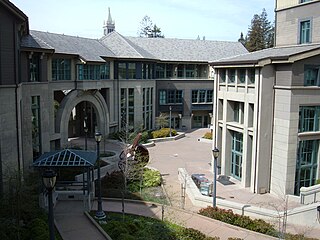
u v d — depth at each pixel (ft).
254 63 84.17
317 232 68.95
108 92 158.10
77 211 68.69
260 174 87.86
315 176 88.84
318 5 92.43
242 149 96.99
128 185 88.99
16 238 53.16
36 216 62.28
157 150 143.43
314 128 86.84
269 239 61.41
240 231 64.54
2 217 54.70
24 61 93.66
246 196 86.28
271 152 88.02
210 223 67.87
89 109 159.84
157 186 93.04
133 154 95.96
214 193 73.97
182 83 194.80
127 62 164.25
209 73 201.46
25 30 85.15
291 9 101.35
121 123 164.14
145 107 173.27
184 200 82.07
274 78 85.71
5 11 68.23
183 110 197.57
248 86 90.94
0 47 67.00
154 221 66.08
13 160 72.13
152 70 178.70
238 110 100.68
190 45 208.74
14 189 60.70
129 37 201.46
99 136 66.33
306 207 71.05
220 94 104.47
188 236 57.82
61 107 127.44
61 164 70.18
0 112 67.41
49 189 40.93
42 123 103.76
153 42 201.98
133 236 58.18
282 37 105.70
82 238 56.54
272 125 87.20
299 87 81.71
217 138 106.83
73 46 137.69
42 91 103.30
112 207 74.54
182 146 153.17
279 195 84.89
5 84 69.10
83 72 135.74
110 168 108.58
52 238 41.65
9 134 70.69
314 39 94.38
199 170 111.34
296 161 84.84
